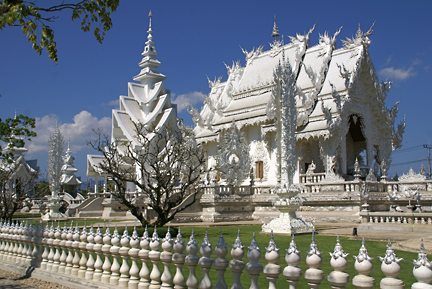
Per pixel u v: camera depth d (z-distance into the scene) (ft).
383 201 115.03
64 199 195.83
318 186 119.03
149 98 188.44
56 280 39.34
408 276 33.14
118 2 38.09
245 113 164.45
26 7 34.06
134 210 79.15
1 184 116.67
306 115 142.82
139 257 31.14
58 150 159.53
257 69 175.32
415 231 73.20
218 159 151.02
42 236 43.73
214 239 67.92
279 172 76.95
